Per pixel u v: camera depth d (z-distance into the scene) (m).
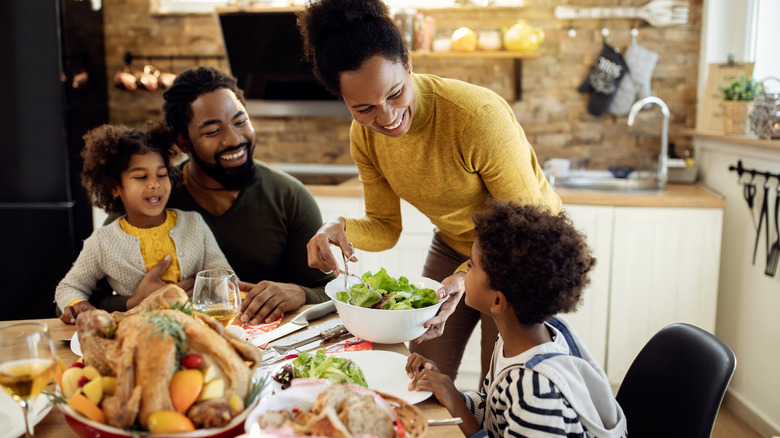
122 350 0.88
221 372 0.89
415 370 1.15
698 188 2.93
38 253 3.01
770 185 2.34
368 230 1.73
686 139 3.22
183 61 3.40
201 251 1.73
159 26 3.38
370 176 1.76
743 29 3.00
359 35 1.21
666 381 1.24
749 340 2.54
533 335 1.15
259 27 3.02
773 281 2.33
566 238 1.10
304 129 3.46
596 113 3.21
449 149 1.50
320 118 3.44
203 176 1.84
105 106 3.40
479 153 1.47
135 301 1.55
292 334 1.36
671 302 2.74
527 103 3.29
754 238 2.49
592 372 1.11
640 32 3.17
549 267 1.08
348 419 0.82
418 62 3.31
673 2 3.11
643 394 1.28
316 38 1.27
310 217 1.91
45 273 3.02
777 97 2.32
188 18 3.36
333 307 1.48
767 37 2.83
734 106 2.61
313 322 1.44
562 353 1.11
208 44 3.38
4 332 0.91
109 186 1.67
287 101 3.28
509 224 1.12
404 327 1.25
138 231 1.69
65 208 2.97
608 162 3.28
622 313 2.78
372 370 1.16
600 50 3.20
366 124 1.34
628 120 3.15
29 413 0.92
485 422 1.20
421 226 2.88
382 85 1.24
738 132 2.61
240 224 1.86
